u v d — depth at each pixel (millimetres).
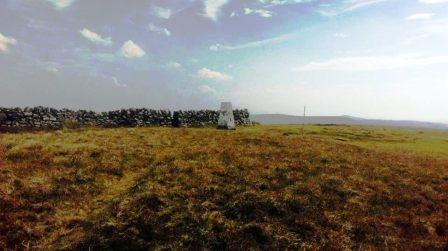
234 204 24922
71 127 50281
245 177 29797
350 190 29469
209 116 72688
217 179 29125
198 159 34500
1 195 24359
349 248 21797
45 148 34688
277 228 22969
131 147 38562
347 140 62406
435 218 26609
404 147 57719
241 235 21953
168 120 64625
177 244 20875
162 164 32719
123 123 58969
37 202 24734
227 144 42812
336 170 34500
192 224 22531
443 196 30938
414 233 24375
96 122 55688
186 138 46438
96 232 21328
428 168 39688
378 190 30453
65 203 25109
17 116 46688
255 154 37750
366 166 37406
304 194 27797
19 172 28250
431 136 82688
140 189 26656
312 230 23266
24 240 20938
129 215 22859
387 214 26562
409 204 28703
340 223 24328
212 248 20875
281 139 49344
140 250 20391
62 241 20953
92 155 34188
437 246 22703
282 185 29078
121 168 32062
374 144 59031
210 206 24625
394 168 37969
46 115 49969
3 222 22000
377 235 23469
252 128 73312
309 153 39906
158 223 22453
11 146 35031
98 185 28141
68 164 31234
